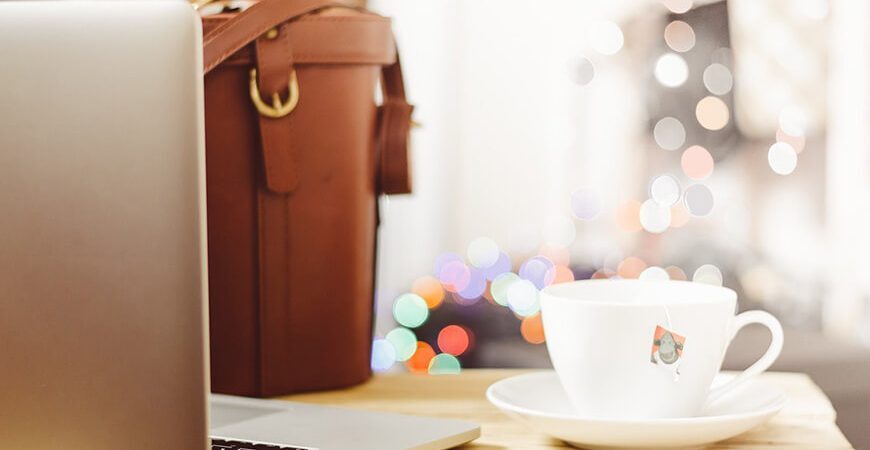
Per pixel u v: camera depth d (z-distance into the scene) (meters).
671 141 2.57
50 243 0.50
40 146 0.49
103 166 0.49
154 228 0.49
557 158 2.86
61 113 0.49
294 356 0.82
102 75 0.49
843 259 2.33
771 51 2.44
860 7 2.26
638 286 0.68
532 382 0.72
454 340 2.12
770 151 2.38
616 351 0.60
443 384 0.84
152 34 0.49
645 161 2.71
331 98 0.82
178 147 0.49
